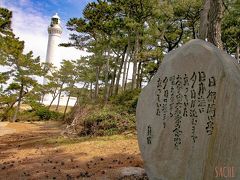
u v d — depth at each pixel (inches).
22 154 506.0
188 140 243.1
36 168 395.9
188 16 1110.4
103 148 503.5
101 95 1742.1
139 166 378.3
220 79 229.1
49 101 2391.7
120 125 660.1
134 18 1088.2
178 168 245.4
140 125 279.9
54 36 2518.5
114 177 334.3
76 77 1979.6
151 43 1208.2
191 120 243.9
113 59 1475.1
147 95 280.4
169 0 1048.8
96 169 376.2
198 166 232.1
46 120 1539.1
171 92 262.7
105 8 1099.3
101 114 697.6
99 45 1284.4
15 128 1042.1
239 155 208.5
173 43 1266.0
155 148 264.7
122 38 1298.0
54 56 2522.1
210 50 239.8
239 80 222.5
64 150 513.0
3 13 1149.1
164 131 261.7
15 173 376.8
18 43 1277.1
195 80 246.1
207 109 234.1
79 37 1274.6
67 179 339.9
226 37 1158.3
